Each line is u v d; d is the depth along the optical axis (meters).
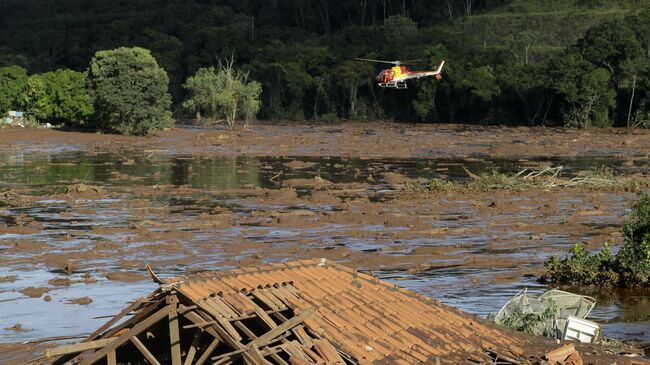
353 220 61.41
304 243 53.03
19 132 147.12
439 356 22.72
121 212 66.00
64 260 48.22
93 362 21.20
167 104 151.62
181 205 69.75
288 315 22.70
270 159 111.88
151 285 42.47
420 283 42.72
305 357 20.67
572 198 73.06
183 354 22.73
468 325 25.58
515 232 57.06
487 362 23.06
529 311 30.94
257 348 20.23
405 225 59.53
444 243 53.16
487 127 183.38
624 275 42.06
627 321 36.03
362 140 144.88
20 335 34.31
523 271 45.53
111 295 40.62
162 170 97.62
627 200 71.81
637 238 43.88
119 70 145.50
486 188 77.69
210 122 180.38
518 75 191.50
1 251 51.03
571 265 42.91
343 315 23.00
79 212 66.06
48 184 84.19
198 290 21.34
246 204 70.12
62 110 157.00
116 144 134.38
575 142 137.50
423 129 179.38
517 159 111.31
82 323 36.00
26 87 166.50
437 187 76.88
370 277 26.34
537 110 185.75
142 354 22.22
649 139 142.12
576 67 176.38
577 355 24.23
